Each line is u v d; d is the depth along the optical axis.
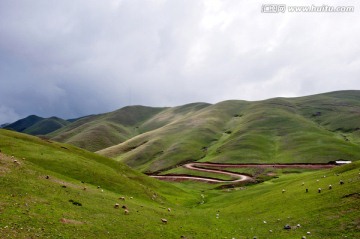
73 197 39.03
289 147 167.75
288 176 99.69
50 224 27.72
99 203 40.31
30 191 35.53
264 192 69.38
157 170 173.62
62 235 26.08
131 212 40.22
